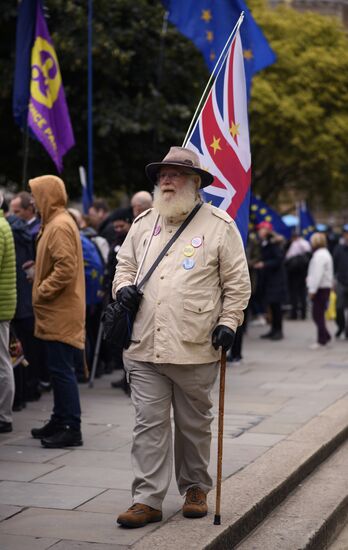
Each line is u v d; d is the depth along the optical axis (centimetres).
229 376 1168
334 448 786
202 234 525
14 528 515
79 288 725
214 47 1136
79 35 1611
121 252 554
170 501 575
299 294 2112
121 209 1015
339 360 1351
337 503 627
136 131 1638
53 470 649
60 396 724
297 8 4562
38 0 1042
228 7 1121
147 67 1717
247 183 636
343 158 2791
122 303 524
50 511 548
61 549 479
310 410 909
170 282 520
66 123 1041
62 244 708
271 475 641
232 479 628
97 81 1686
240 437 775
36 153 1684
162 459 528
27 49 1071
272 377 1160
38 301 718
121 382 1049
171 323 516
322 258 1523
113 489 599
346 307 1700
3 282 757
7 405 779
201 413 538
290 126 2662
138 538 498
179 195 521
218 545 501
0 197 762
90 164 1284
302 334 1767
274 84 2667
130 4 1666
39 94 1028
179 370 521
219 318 525
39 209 728
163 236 534
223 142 626
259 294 1800
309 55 2695
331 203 3434
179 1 1150
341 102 2748
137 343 526
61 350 721
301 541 543
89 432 787
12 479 623
